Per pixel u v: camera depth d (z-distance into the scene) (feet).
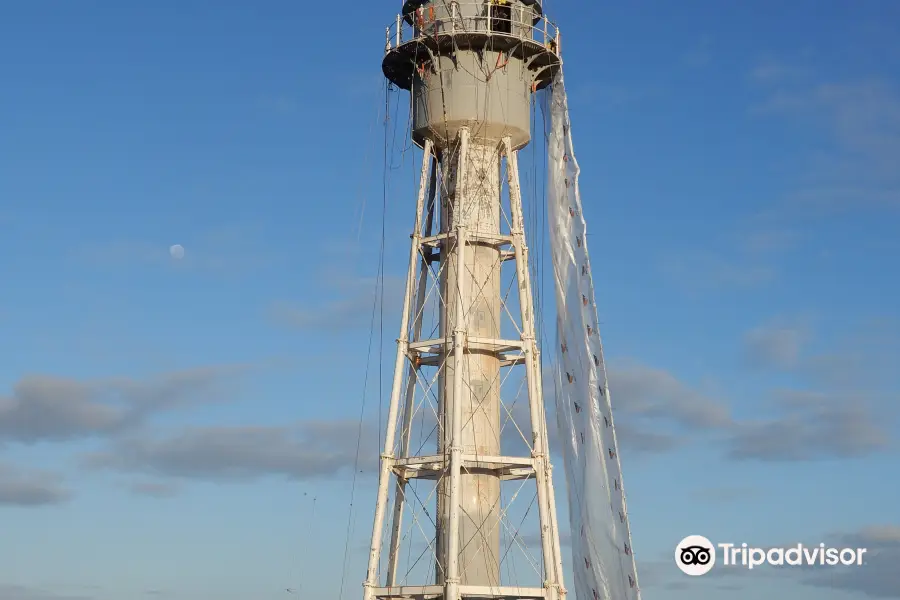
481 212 193.57
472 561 182.60
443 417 187.83
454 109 193.26
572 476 198.49
